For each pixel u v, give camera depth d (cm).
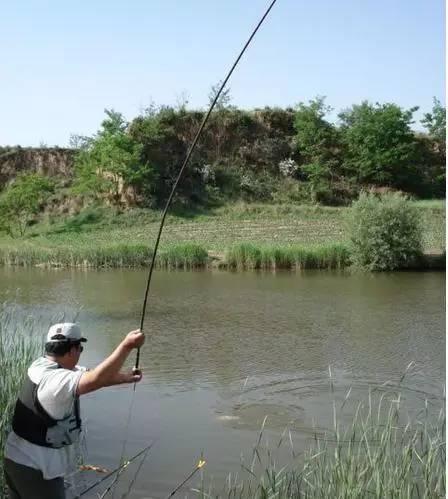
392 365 1301
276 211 4753
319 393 1114
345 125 6075
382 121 5694
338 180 5650
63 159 5472
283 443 882
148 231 4381
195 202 5078
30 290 2458
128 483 747
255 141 5703
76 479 750
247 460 823
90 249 3384
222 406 1043
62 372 464
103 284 2639
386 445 709
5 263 3434
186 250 3278
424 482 620
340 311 1942
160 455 838
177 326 1727
